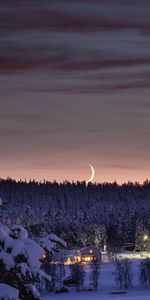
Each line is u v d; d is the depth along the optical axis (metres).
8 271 10.73
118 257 183.88
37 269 10.81
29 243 10.94
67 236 112.50
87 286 131.25
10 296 10.48
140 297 123.56
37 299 11.16
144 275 140.75
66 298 115.19
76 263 126.75
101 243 198.50
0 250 10.66
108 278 145.62
